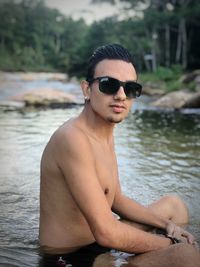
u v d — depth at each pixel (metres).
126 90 0.89
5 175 1.70
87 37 19.69
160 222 1.04
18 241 1.06
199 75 7.84
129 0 15.63
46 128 2.93
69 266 0.91
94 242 0.98
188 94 4.84
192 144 2.40
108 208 0.88
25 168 1.82
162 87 8.01
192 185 1.61
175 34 15.24
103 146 0.95
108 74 0.89
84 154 0.88
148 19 14.49
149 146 2.33
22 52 26.95
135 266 0.87
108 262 0.90
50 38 29.86
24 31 28.86
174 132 2.85
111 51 0.91
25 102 4.58
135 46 15.20
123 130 2.91
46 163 0.95
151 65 15.27
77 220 0.95
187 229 1.12
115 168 1.00
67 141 0.89
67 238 0.95
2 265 0.92
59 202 0.95
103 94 0.89
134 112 4.14
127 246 0.89
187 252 0.86
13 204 1.36
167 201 1.14
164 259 0.86
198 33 14.38
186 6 14.36
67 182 0.90
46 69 26.03
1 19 27.52
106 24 18.58
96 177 0.89
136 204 1.07
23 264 0.93
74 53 22.41
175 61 15.12
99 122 0.94
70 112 3.95
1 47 26.94
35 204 1.36
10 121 3.26
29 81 13.02
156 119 3.59
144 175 1.73
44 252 0.97
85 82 0.93
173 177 1.71
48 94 4.73
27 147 2.27
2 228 1.15
